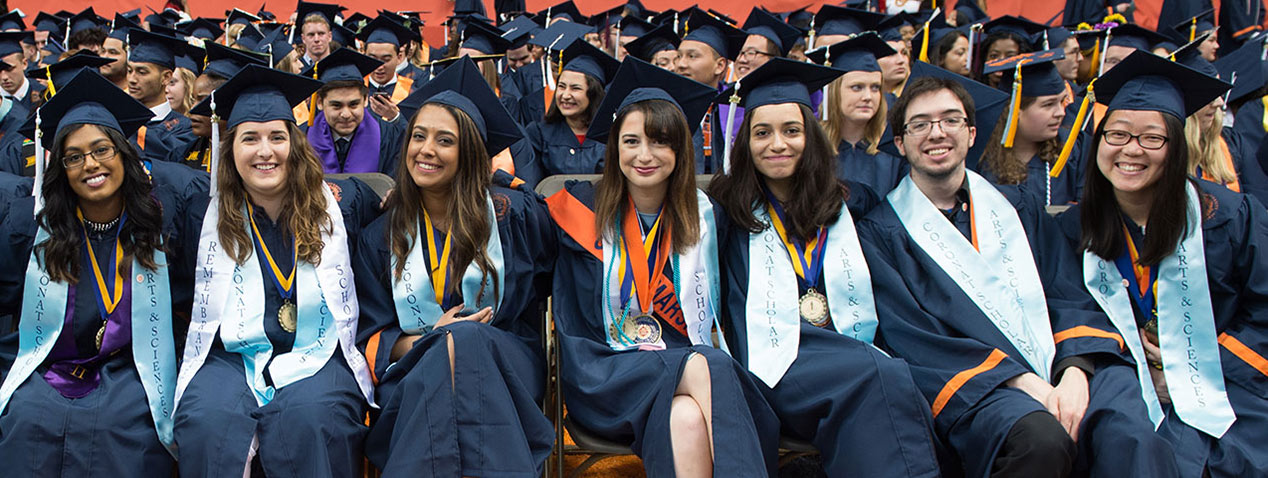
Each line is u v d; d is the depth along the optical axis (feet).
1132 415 8.34
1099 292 9.87
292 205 9.68
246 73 9.67
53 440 8.39
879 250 10.38
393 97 20.88
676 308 10.03
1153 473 7.93
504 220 10.16
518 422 8.61
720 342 9.84
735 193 10.46
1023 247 10.16
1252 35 25.91
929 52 21.42
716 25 18.19
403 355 9.75
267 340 9.52
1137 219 9.80
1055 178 14.03
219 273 9.52
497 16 29.99
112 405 8.81
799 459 11.84
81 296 9.37
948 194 10.45
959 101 9.98
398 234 9.92
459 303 10.03
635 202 10.21
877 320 10.05
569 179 12.25
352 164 15.19
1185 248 9.45
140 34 16.84
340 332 9.47
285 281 9.71
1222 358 9.30
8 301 9.66
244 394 8.90
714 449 8.17
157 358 9.37
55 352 9.31
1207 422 8.80
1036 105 13.41
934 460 8.46
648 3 30.68
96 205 9.47
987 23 18.88
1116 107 9.44
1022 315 9.71
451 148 9.67
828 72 10.26
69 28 23.85
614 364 9.27
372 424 9.24
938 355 9.49
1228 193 9.67
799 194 10.31
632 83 10.61
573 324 10.11
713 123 16.38
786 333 9.69
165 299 9.59
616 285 9.94
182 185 12.16
